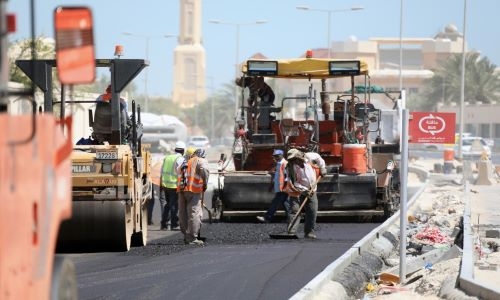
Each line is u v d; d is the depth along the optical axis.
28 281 14.05
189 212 40.34
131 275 30.69
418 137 53.31
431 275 30.06
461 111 130.50
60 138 15.53
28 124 14.05
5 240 13.20
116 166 35.50
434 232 43.34
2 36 13.32
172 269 32.16
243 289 27.77
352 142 52.91
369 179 50.53
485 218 54.62
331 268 29.45
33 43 15.02
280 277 30.25
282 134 53.03
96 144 38.34
